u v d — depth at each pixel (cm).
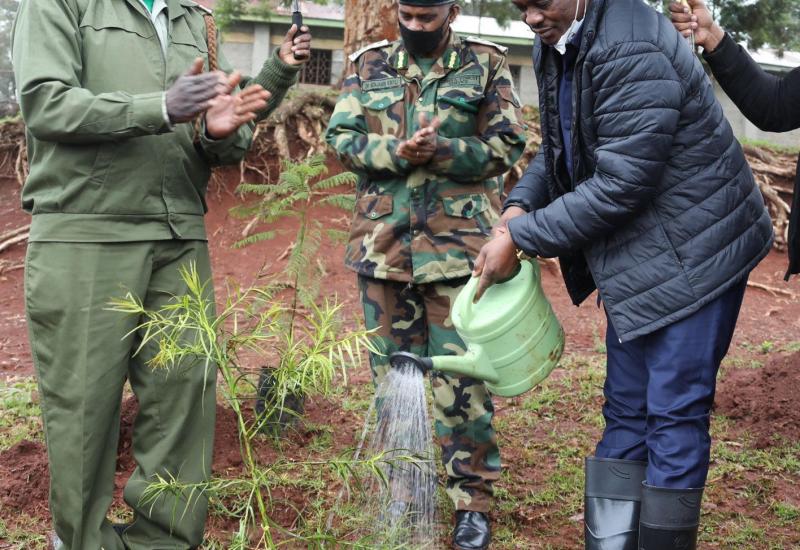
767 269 916
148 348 303
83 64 293
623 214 270
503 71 361
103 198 291
